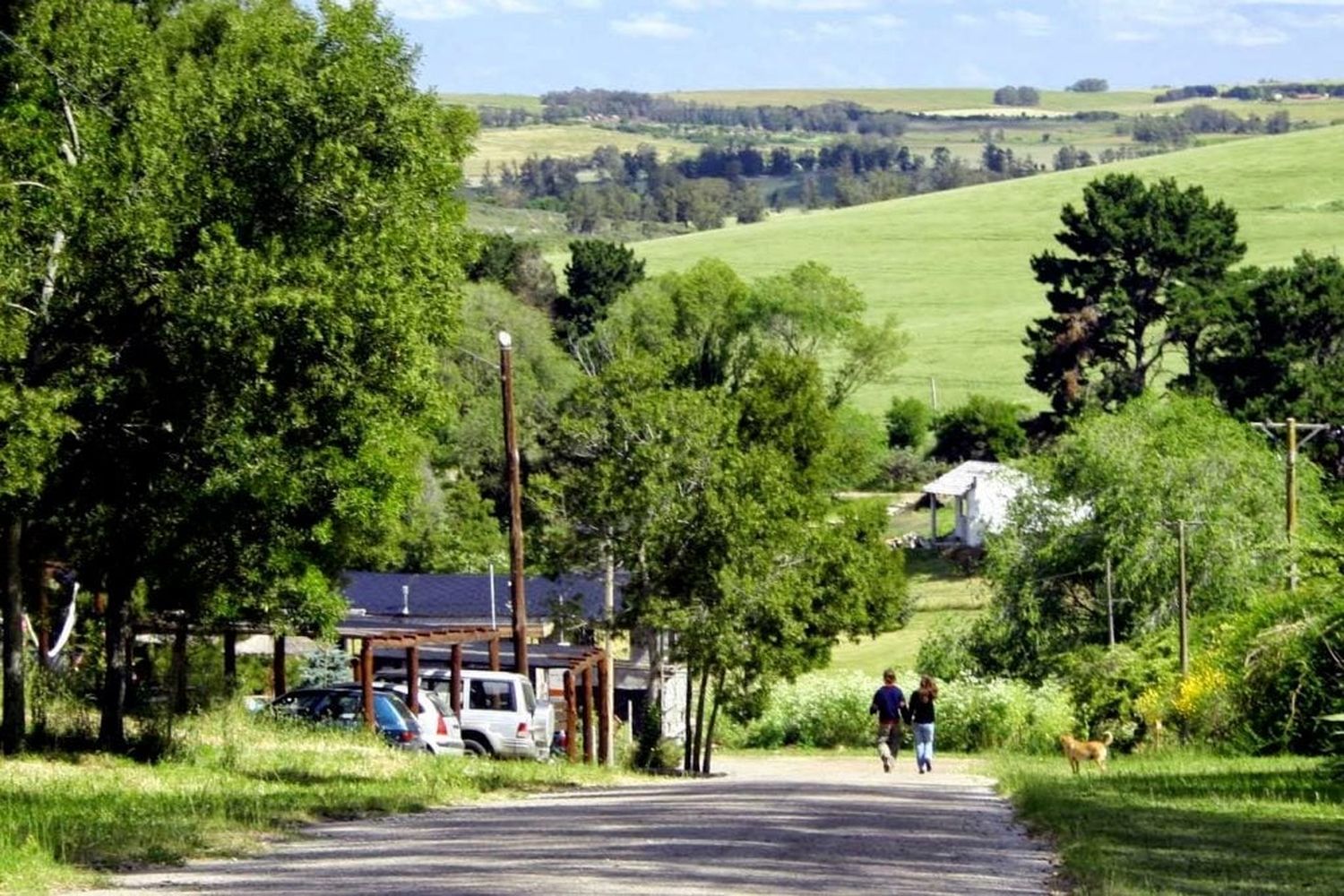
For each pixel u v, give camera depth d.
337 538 79.88
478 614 124.75
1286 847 39.00
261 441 57.25
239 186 54.81
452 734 82.62
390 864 33.75
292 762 62.44
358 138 56.09
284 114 54.81
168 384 56.53
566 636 100.62
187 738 63.88
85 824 39.03
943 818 47.34
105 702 61.12
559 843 37.69
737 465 95.00
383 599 128.88
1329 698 78.31
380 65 56.44
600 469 93.81
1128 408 154.62
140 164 54.41
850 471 170.88
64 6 56.84
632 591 95.25
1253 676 81.25
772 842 38.03
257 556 64.56
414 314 55.66
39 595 77.75
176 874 32.59
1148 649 110.62
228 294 52.88
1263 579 137.50
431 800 51.41
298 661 105.69
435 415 58.72
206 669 88.94
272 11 61.62
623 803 52.66
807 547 97.19
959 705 124.75
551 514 96.00
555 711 115.00
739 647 93.12
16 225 53.47
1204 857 36.91
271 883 30.95
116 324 56.22
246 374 54.91
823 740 131.75
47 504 59.62
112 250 53.91
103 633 82.31
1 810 40.91
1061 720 117.12
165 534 60.53
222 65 59.28
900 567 136.75
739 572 93.75
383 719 78.69
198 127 54.94
